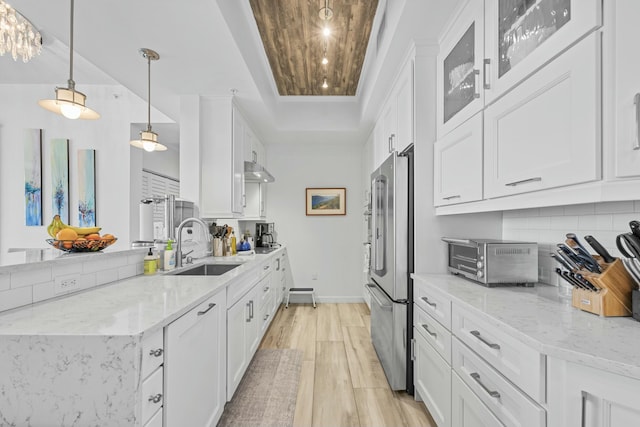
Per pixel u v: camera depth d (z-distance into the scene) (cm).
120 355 89
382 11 226
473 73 153
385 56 224
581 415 79
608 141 85
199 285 159
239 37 213
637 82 79
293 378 228
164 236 247
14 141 338
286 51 289
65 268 137
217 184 286
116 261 171
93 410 89
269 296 319
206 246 305
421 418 181
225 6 181
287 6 225
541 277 166
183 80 254
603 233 129
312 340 304
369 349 282
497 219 203
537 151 111
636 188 82
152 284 162
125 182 343
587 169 90
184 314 121
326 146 464
